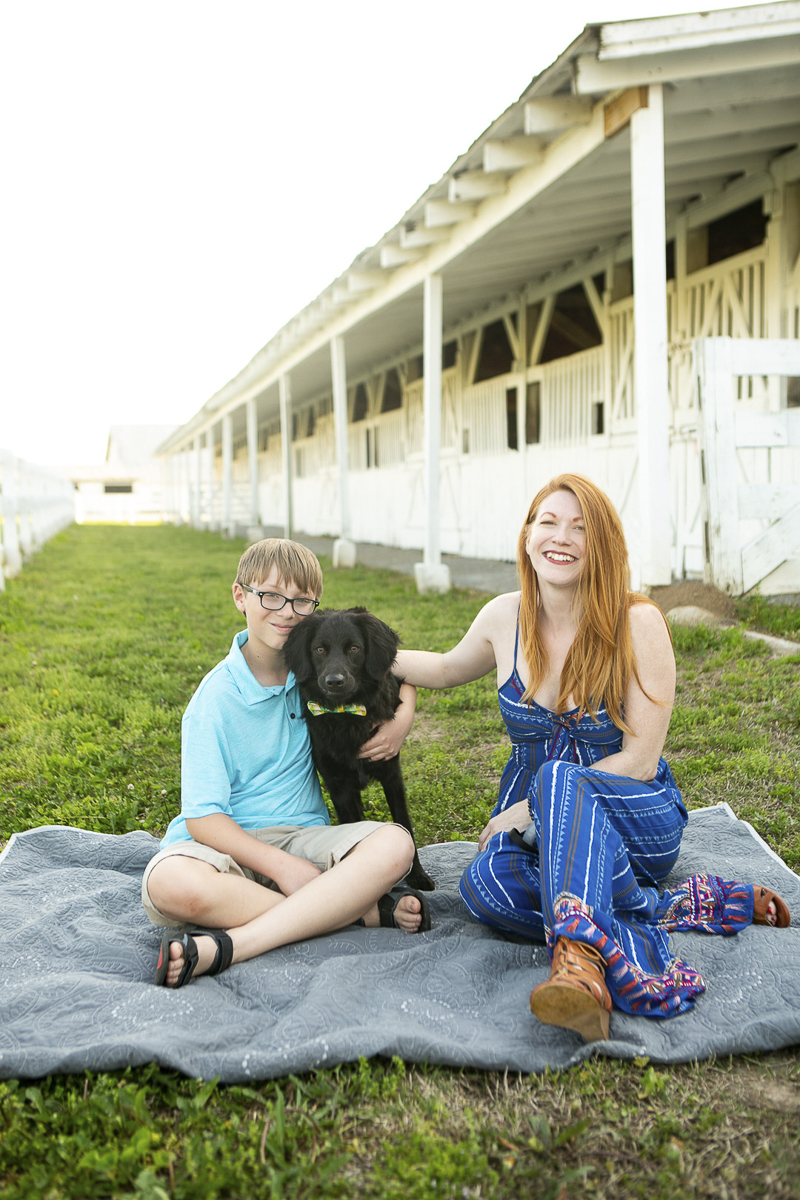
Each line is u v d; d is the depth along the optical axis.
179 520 32.38
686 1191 1.37
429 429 8.12
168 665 5.61
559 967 1.71
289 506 14.55
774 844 2.72
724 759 3.40
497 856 2.19
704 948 2.06
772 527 5.34
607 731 2.24
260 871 2.23
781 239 6.12
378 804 3.27
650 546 5.25
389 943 2.17
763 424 5.27
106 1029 1.79
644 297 5.00
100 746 3.91
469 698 4.51
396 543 14.68
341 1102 1.61
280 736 2.47
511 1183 1.40
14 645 6.32
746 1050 1.72
